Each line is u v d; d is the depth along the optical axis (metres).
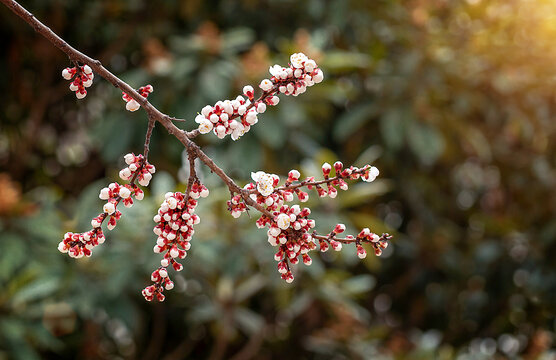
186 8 3.80
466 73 4.00
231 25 4.02
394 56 4.06
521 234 4.46
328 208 3.25
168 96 3.38
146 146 1.21
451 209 4.93
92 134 3.50
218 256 3.12
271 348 4.41
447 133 4.01
